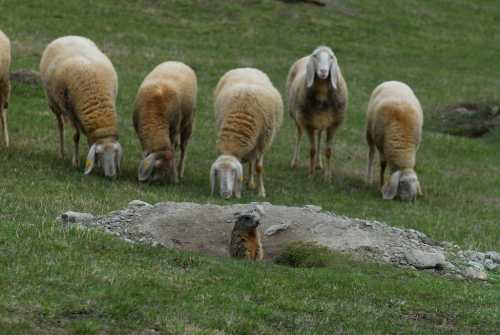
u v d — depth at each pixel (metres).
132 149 17.69
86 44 15.70
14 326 5.42
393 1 50.12
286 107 27.19
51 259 7.26
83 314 5.92
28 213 10.12
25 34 31.27
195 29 38.25
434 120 29.25
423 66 37.78
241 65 32.53
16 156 14.84
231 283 7.58
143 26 37.19
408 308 7.39
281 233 10.36
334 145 22.83
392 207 15.23
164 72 15.14
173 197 12.95
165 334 5.80
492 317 7.18
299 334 6.25
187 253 8.67
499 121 29.02
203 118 23.50
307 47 37.88
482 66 39.19
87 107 14.13
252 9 43.69
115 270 7.25
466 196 17.88
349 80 33.03
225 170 13.10
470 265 9.63
